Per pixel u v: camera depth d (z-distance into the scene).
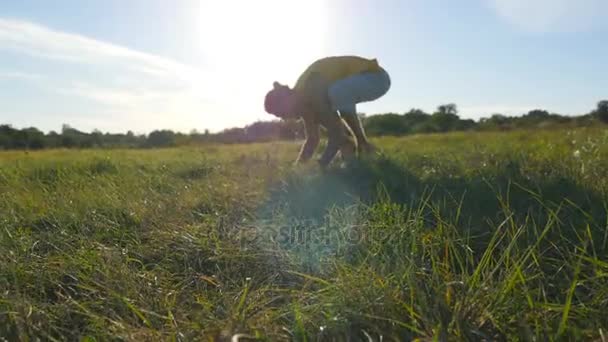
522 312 1.85
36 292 2.50
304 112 5.75
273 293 2.39
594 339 1.71
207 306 2.18
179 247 3.06
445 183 4.15
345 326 1.86
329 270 2.57
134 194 4.53
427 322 1.77
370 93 5.91
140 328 2.03
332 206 3.58
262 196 4.37
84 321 2.17
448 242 2.45
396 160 5.61
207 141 22.47
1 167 7.14
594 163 4.27
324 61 5.91
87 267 2.68
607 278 2.09
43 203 4.23
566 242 2.54
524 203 3.32
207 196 4.38
